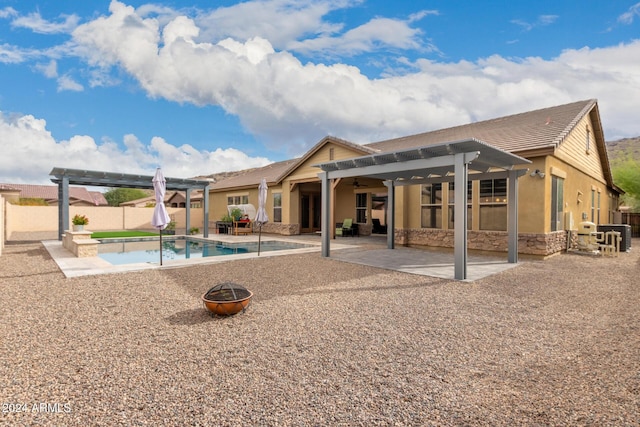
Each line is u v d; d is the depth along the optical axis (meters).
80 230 13.29
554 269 9.18
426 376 3.45
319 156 18.75
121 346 4.12
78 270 8.84
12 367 3.58
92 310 5.54
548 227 11.03
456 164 8.05
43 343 4.20
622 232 13.19
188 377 3.39
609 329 4.75
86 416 2.76
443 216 13.09
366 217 20.89
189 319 5.12
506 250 11.46
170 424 2.67
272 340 4.33
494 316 5.30
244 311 5.45
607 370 3.57
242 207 22.77
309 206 23.11
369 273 8.64
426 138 18.08
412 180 12.95
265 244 16.97
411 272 8.68
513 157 8.88
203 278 8.01
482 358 3.86
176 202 41.66
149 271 8.88
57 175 16.52
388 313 5.43
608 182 20.98
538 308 5.71
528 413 2.84
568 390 3.19
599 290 6.91
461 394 3.12
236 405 2.92
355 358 3.84
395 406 2.93
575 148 13.75
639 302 6.06
